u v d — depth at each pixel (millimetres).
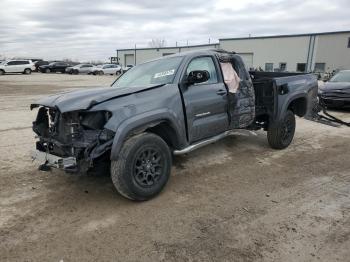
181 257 3068
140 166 4086
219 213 3898
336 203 4145
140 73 5324
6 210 3971
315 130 8625
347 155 6223
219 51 5742
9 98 15984
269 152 6398
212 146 6746
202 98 4918
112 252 3154
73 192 4484
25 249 3201
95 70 45500
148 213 3910
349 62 43719
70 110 3854
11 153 6203
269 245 3238
